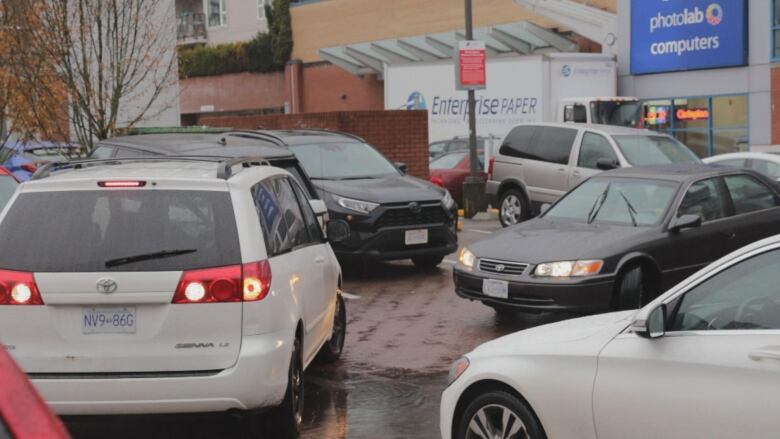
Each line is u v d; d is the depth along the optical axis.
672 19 75.00
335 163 32.41
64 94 38.28
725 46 71.94
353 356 21.20
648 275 23.33
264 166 16.38
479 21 93.19
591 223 24.41
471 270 23.30
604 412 11.13
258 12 116.25
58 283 13.45
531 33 83.81
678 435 10.53
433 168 56.38
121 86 38.53
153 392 13.37
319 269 17.36
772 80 69.81
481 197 51.25
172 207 13.88
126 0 39.31
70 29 38.00
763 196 26.14
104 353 13.45
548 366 11.65
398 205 30.30
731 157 40.22
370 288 29.77
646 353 10.86
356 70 99.44
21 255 13.65
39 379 13.43
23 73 38.44
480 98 72.50
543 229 24.16
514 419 12.04
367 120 53.12
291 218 16.42
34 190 14.03
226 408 13.56
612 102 66.56
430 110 75.75
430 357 21.05
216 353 13.52
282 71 112.94
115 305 13.48
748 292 10.51
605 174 26.20
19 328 13.52
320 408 17.19
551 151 42.50
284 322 14.28
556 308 22.02
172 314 13.44
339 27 106.31
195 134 31.36
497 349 12.41
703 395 10.34
